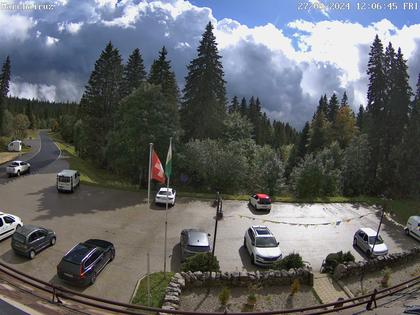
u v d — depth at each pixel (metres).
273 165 46.88
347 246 28.36
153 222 29.56
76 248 19.33
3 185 37.66
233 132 59.31
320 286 19.48
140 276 20.03
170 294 16.27
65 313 12.91
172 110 44.25
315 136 72.69
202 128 55.12
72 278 18.03
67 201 33.44
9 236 23.98
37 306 13.17
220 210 32.12
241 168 45.25
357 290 19.34
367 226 34.25
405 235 32.94
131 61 59.75
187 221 30.50
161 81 56.06
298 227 31.84
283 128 123.69
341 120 75.69
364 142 51.75
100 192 37.31
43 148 85.06
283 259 21.03
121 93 60.00
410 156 48.53
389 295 16.23
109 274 20.05
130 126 41.12
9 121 99.06
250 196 39.19
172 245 25.11
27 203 32.00
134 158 40.94
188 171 45.59
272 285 18.94
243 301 17.19
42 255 21.73
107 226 27.80
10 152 71.06
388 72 50.62
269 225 31.58
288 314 16.31
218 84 56.47
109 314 13.77
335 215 36.69
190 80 55.81
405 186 49.53
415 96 51.06
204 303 16.62
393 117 50.34
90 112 59.69
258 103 93.81
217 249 25.39
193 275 17.92
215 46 55.19
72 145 110.88
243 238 27.91
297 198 43.03
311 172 45.31
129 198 35.97
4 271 15.04
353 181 51.50
